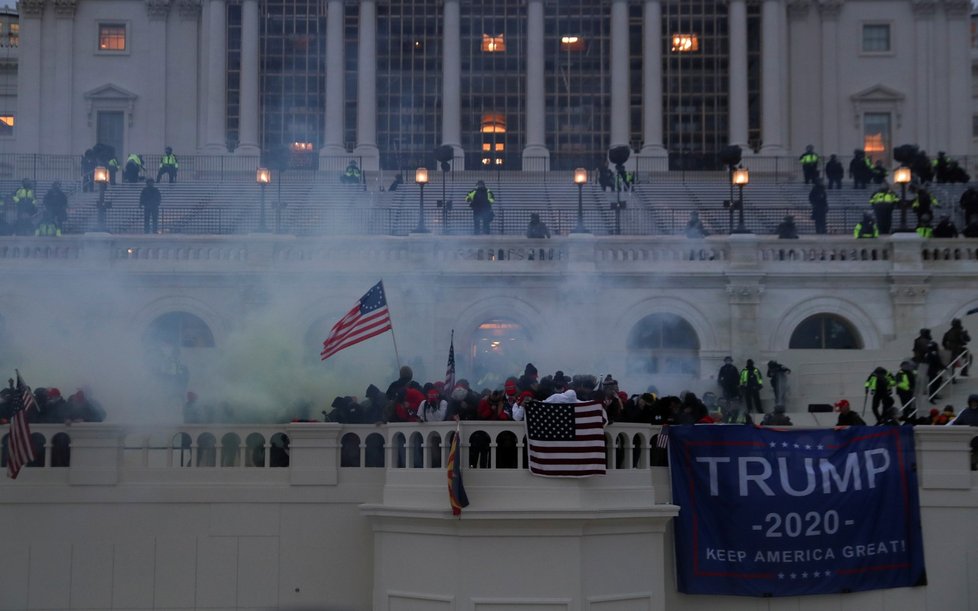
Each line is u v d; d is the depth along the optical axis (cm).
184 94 7881
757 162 7525
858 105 7938
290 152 7100
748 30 7756
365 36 7681
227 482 2542
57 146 7862
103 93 7856
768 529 2556
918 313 4356
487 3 7762
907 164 6122
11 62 9500
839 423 2859
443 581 2370
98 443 2544
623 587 2408
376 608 2456
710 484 2556
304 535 2531
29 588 2523
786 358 4244
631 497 2423
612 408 2492
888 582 2595
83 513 2538
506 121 7738
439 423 2417
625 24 7681
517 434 2389
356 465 2600
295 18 7706
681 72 7738
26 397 2517
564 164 7706
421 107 7744
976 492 2617
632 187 6353
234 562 2528
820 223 4984
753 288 4334
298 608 2444
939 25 7969
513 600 2334
